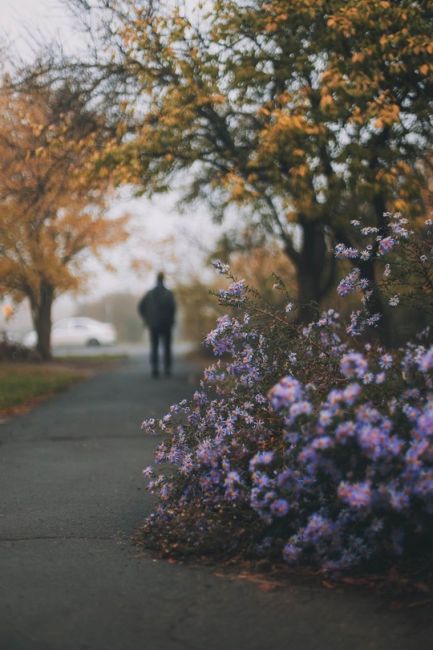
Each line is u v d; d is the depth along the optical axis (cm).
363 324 529
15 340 2619
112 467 723
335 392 379
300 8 1073
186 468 481
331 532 386
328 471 385
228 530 441
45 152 1210
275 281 557
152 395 1458
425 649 320
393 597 373
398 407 396
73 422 1070
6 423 1066
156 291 1953
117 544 466
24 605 367
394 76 1116
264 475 409
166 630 340
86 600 374
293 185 1146
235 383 515
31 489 626
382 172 1098
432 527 391
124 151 1164
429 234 529
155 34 1166
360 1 1047
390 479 375
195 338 3114
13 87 1230
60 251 2300
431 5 1084
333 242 1367
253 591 384
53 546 463
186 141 1238
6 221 1803
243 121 1302
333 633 336
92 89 1223
